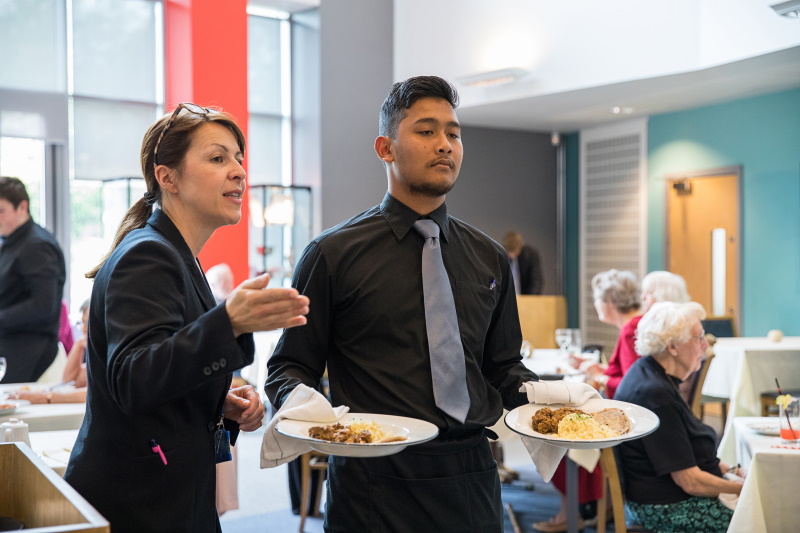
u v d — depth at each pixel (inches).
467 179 343.0
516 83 276.4
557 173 369.1
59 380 143.9
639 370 111.3
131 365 45.1
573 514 130.6
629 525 119.3
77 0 276.7
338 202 315.0
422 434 54.2
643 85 253.9
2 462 54.7
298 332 62.9
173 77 286.5
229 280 228.5
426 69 307.0
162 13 290.7
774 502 96.3
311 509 160.6
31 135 257.8
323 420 55.6
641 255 327.9
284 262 299.9
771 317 275.1
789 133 265.7
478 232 69.2
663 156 316.2
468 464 62.5
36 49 269.0
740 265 284.8
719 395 195.3
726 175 289.7
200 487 53.1
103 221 276.1
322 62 310.8
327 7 311.6
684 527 108.8
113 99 283.0
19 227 138.1
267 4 308.3
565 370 163.8
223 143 54.5
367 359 62.6
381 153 64.6
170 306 48.9
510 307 70.3
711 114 294.2
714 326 226.4
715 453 112.0
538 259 308.0
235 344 44.6
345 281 62.6
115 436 50.1
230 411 59.6
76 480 50.3
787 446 102.5
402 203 64.1
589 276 358.0
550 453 63.6
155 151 54.5
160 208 55.7
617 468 111.9
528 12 270.7
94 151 279.6
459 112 311.0
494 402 66.6
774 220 272.7
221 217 54.8
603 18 250.2
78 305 271.6
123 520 50.1
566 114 316.2
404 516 60.6
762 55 211.9
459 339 62.0
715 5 221.6
